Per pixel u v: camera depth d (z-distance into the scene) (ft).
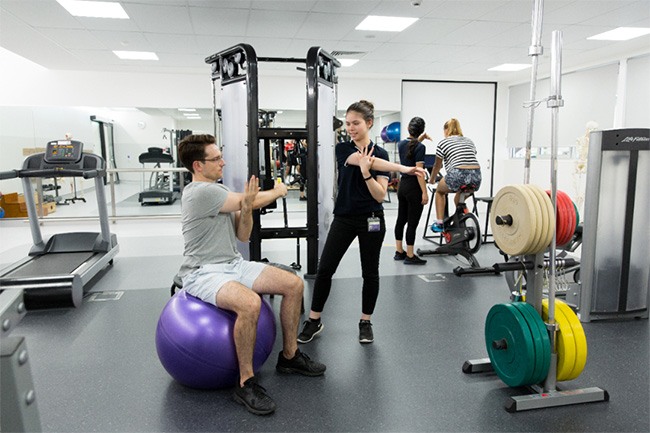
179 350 6.79
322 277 8.83
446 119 31.07
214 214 7.22
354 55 23.20
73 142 13.87
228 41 20.26
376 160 7.89
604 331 9.57
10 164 24.99
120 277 13.65
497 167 32.37
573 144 26.20
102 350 8.64
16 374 2.81
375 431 6.18
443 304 11.25
